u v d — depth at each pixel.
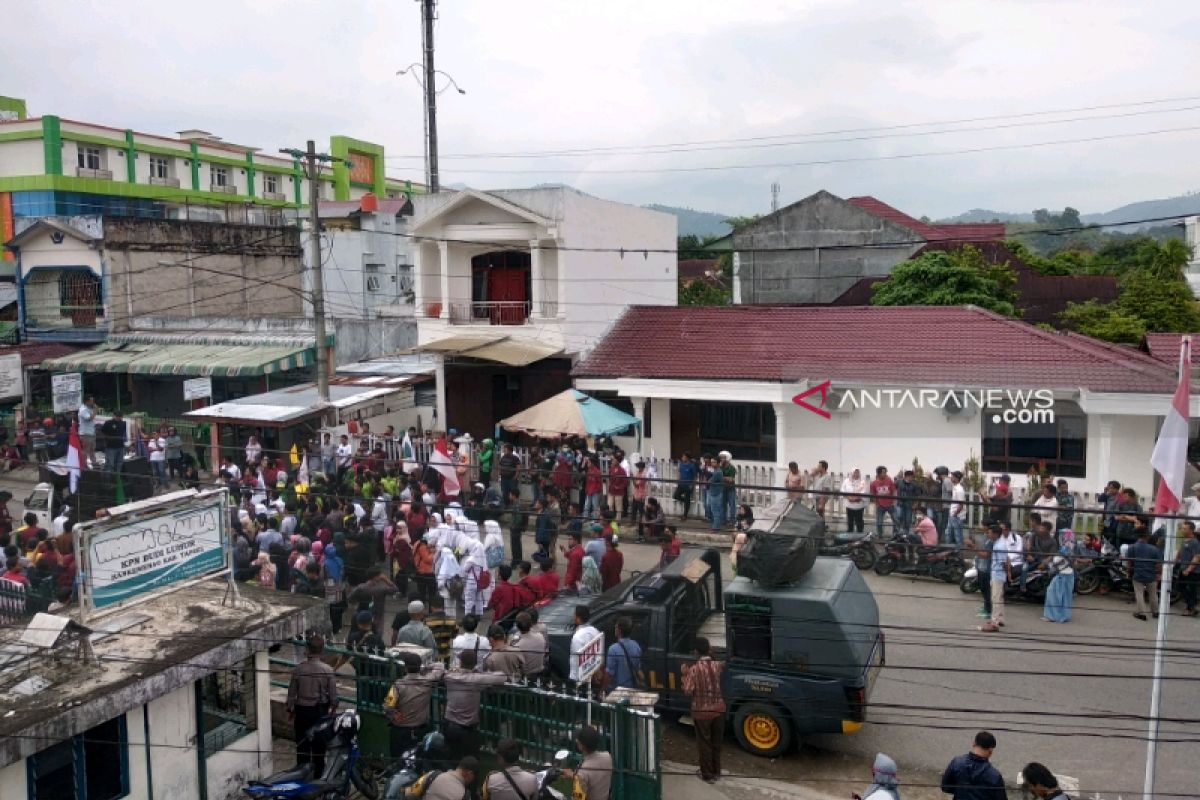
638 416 25.77
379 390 27.73
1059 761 12.19
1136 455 21.84
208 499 11.88
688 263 66.44
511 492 23.00
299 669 11.68
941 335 24.70
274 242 41.22
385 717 12.24
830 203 39.66
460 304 30.72
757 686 12.36
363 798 11.73
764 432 25.20
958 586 19.05
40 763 9.53
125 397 35.47
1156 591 17.22
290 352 32.03
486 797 9.82
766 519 13.31
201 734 11.08
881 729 13.23
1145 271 38.38
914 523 19.84
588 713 11.14
